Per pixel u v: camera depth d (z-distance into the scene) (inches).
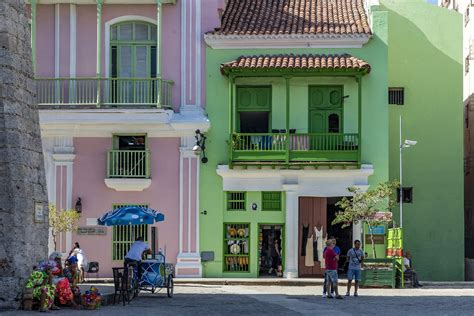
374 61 1323.8
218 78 1323.8
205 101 1321.4
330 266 998.4
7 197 793.6
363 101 1321.4
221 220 1314.0
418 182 1459.2
